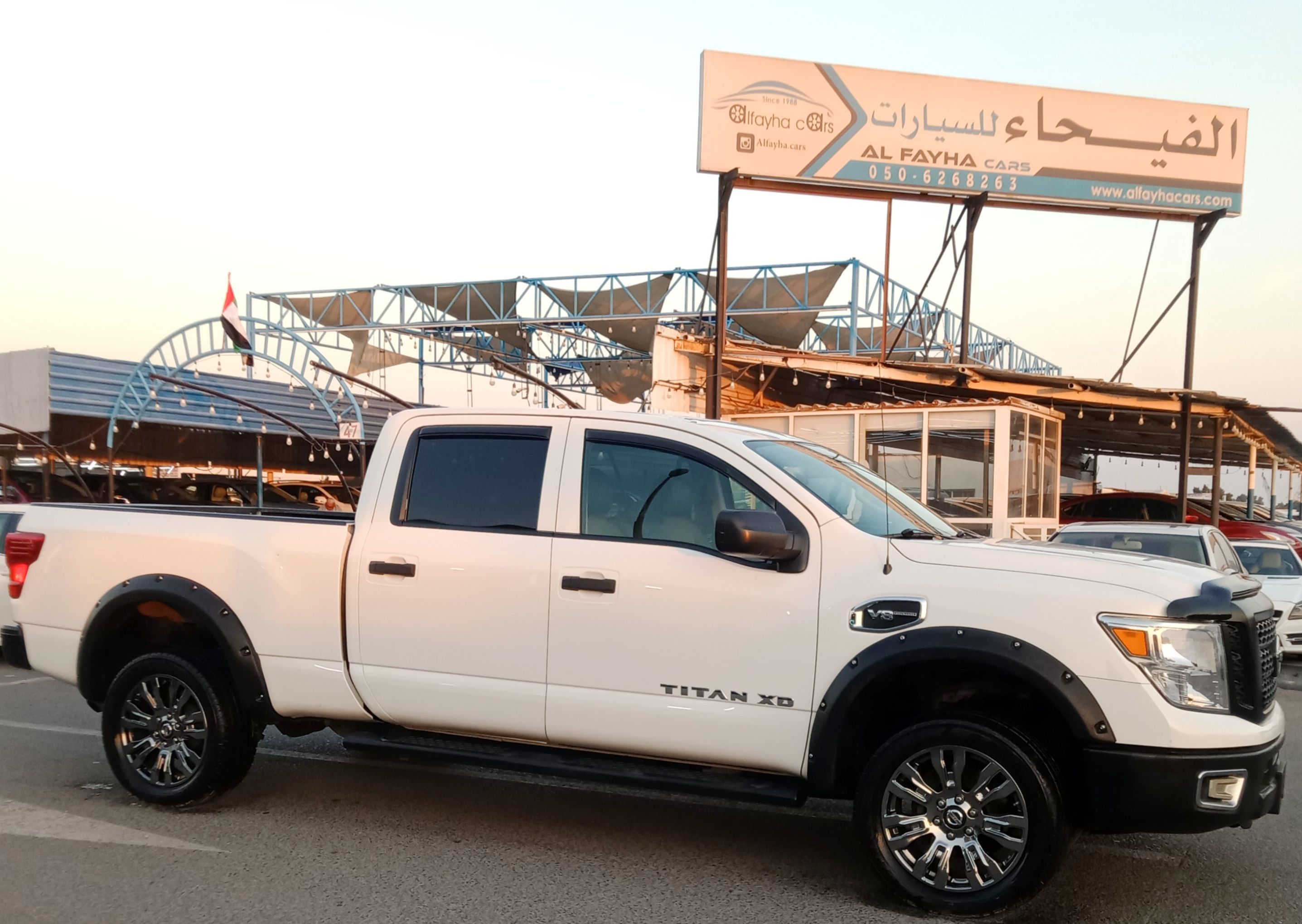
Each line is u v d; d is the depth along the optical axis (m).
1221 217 17.53
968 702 4.29
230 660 5.06
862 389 18.41
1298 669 11.49
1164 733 3.72
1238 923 3.99
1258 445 21.80
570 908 4.06
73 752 6.54
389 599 4.83
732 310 31.11
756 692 4.23
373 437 40.09
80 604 5.43
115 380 31.00
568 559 4.57
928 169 16.30
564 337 40.25
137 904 4.04
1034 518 15.73
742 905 4.12
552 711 4.55
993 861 3.92
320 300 40.44
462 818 5.27
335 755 6.61
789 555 4.21
